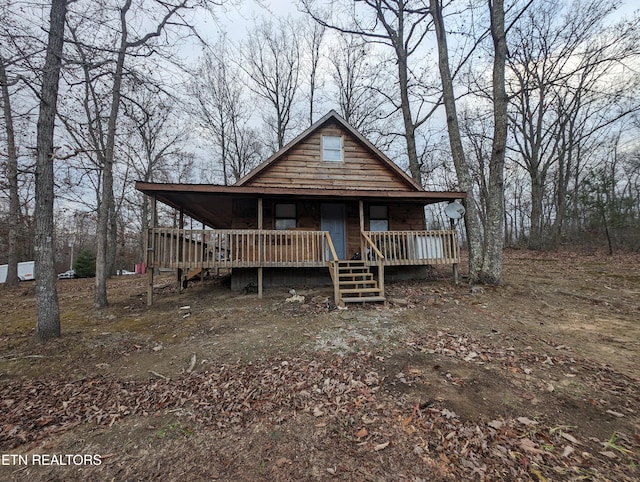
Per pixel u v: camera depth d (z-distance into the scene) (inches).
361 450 95.0
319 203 410.9
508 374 141.9
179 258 318.3
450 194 361.1
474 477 82.9
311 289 351.3
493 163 344.5
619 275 386.6
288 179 408.2
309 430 105.6
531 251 734.5
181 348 185.5
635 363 151.0
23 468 91.7
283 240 390.6
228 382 141.1
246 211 385.1
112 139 304.2
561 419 108.1
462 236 1300.4
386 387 132.3
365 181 428.1
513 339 185.8
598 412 111.8
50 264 204.1
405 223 434.3
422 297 293.4
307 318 236.8
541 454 91.0
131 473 88.8
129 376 152.2
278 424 109.5
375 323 219.1
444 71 381.1
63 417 118.3
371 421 109.4
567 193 773.9
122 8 293.9
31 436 106.9
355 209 421.4
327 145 425.4
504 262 575.2
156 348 186.2
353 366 153.0
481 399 121.6
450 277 415.5
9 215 529.7
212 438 103.3
